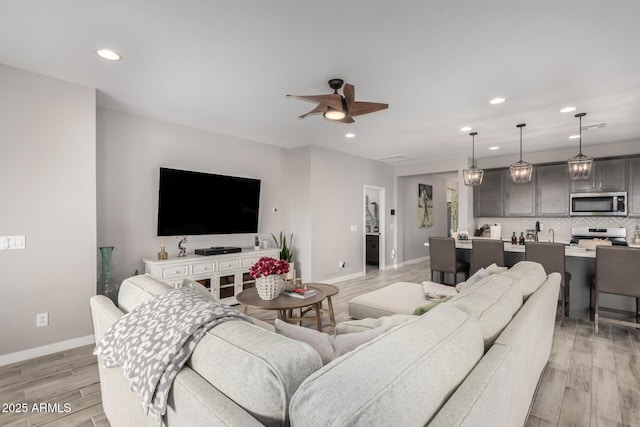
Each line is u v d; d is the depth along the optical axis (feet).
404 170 23.27
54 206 8.87
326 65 8.07
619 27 6.39
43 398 6.82
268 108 11.23
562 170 17.97
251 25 6.41
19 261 8.38
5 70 8.13
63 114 9.00
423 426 2.32
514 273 6.79
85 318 9.41
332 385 2.22
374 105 8.79
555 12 5.95
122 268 11.59
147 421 3.58
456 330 3.33
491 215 20.35
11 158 8.24
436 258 14.33
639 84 9.12
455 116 11.93
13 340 8.31
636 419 6.04
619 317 11.28
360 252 20.33
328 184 18.02
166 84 9.23
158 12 5.98
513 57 7.64
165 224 12.22
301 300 9.25
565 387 7.14
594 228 17.53
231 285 13.58
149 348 3.35
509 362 3.37
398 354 2.63
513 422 3.92
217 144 14.49
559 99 10.26
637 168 15.76
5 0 5.60
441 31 6.61
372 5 5.80
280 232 17.46
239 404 2.60
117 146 11.47
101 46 7.22
